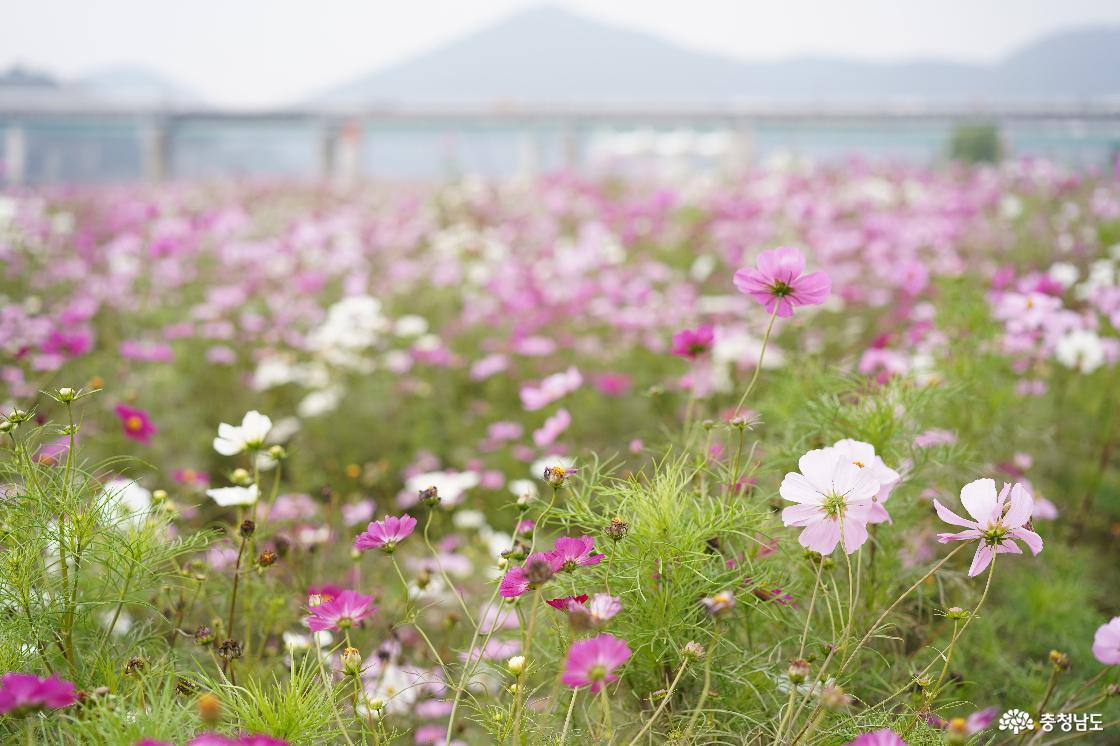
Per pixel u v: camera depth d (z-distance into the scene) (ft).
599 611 4.33
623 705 5.44
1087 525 10.31
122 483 6.34
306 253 23.13
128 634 5.70
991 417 8.92
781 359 11.41
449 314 19.70
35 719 4.67
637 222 25.50
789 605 5.59
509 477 12.87
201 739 3.81
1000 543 4.64
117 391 13.21
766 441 7.44
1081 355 10.75
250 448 6.64
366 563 9.12
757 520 5.41
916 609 7.05
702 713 5.00
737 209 25.44
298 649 6.37
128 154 220.02
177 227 23.81
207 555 7.14
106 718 4.15
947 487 7.50
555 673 5.67
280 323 18.17
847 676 5.23
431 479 9.42
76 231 25.73
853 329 15.60
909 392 6.91
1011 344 10.17
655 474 5.53
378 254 24.43
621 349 16.53
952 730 3.98
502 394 15.66
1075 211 22.21
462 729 6.59
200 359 16.35
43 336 13.74
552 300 18.54
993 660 7.05
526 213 29.68
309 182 47.24
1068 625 7.68
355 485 12.62
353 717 5.43
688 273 21.61
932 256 20.75
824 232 22.93
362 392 14.85
